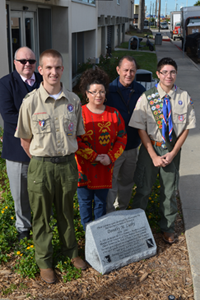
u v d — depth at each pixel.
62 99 2.72
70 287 2.93
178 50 26.25
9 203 3.92
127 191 3.92
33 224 3.00
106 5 19.19
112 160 3.17
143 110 3.29
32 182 2.80
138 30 42.59
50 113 2.69
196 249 3.40
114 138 3.27
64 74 9.45
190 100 3.30
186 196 4.53
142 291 2.90
